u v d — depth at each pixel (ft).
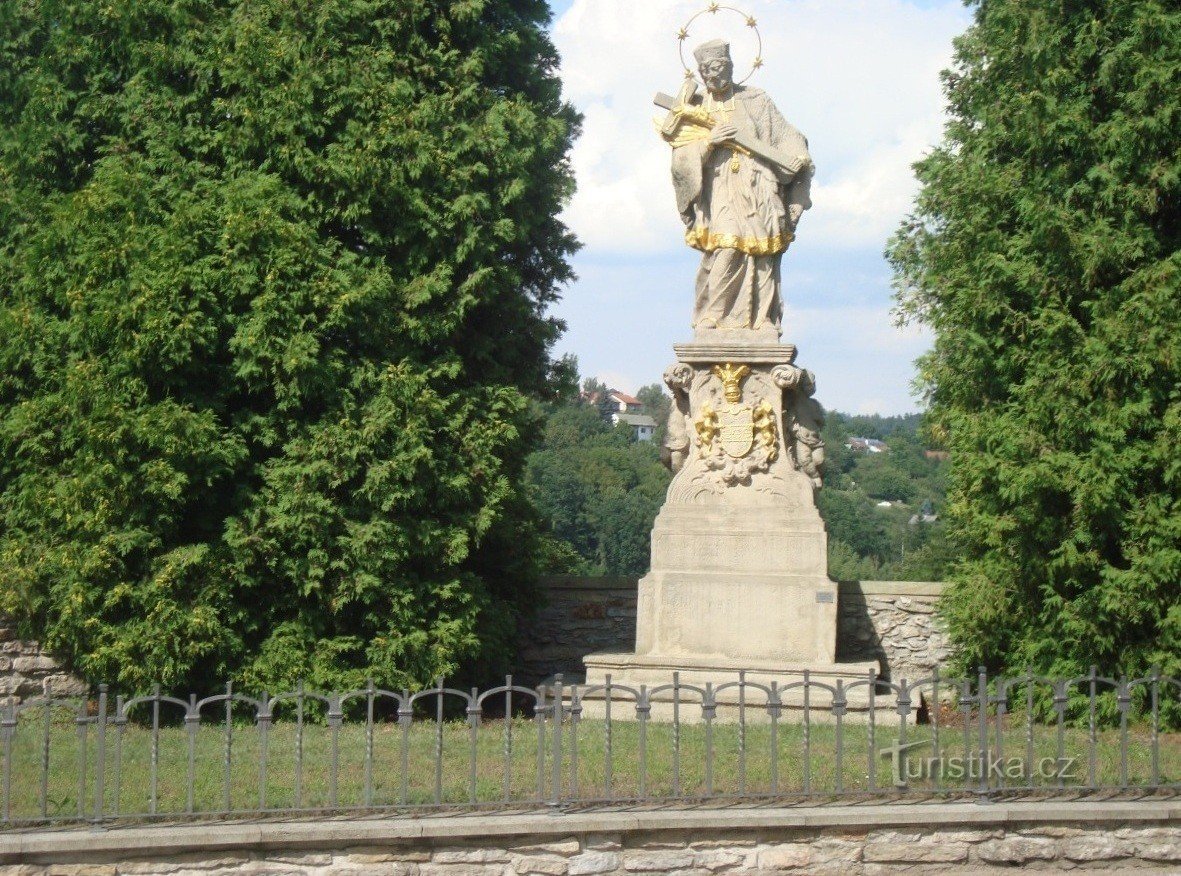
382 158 54.29
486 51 59.11
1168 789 36.35
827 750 41.32
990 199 53.21
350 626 54.24
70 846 31.83
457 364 55.16
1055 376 50.39
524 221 58.75
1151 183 49.39
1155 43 49.44
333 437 52.11
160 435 49.52
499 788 36.76
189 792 33.88
